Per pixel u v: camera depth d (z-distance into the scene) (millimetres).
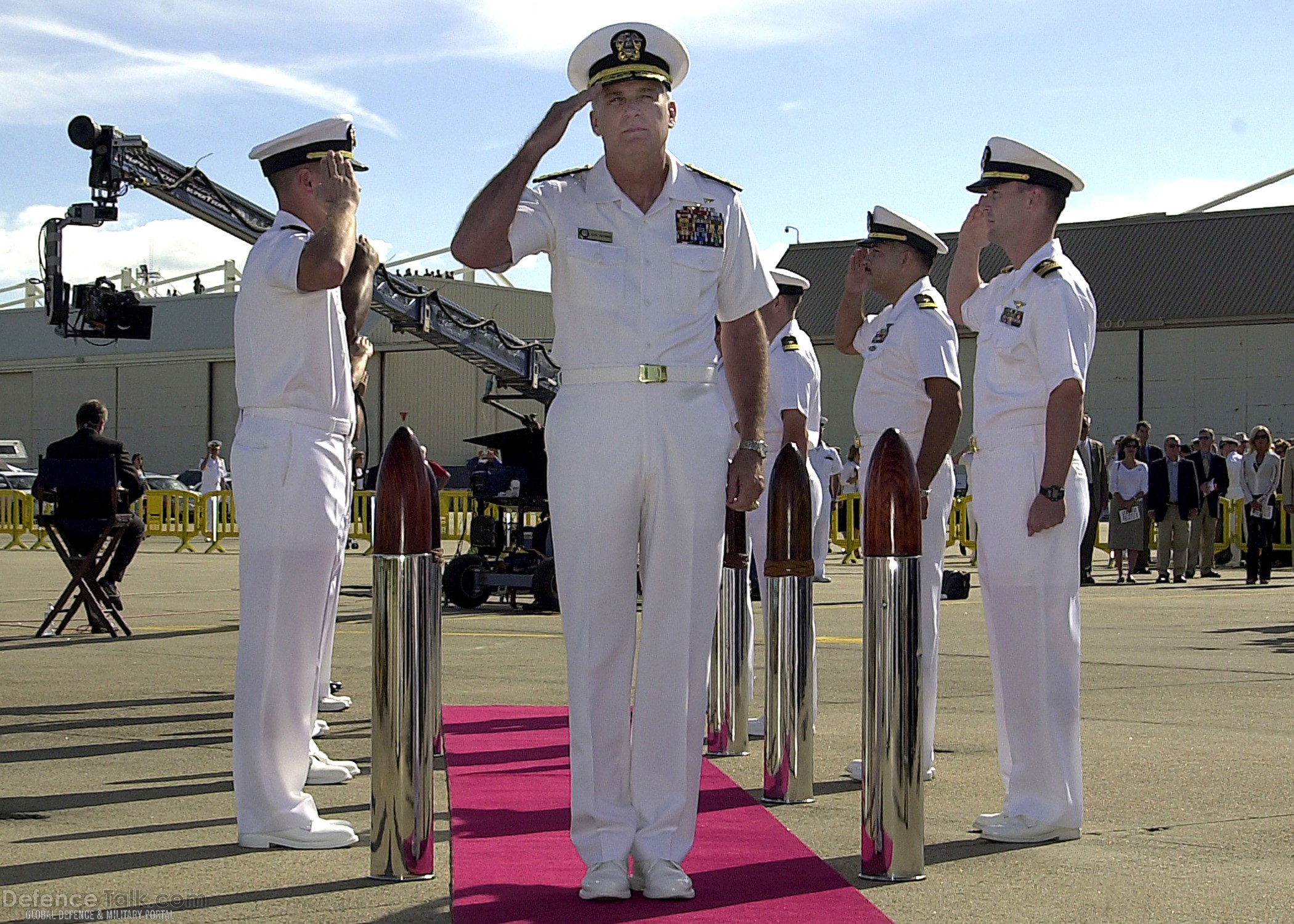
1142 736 6570
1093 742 6414
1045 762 4629
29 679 8508
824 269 51250
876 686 4129
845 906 3848
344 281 5656
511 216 3822
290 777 4578
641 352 3955
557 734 6699
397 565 4121
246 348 4609
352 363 5668
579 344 4012
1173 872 4219
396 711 4105
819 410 7121
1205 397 44844
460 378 54219
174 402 56250
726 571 6289
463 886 4039
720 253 4047
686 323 4000
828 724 7000
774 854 4438
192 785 5508
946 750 6277
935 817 4992
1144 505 18469
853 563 23094
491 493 13781
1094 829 4781
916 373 5555
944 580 8570
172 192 13859
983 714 7270
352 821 4930
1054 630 4648
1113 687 8195
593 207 4000
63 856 4395
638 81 3939
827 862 4352
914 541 4113
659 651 4031
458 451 54312
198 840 4613
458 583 13836
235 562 22078
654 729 4035
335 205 4516
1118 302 46188
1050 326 4637
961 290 5133
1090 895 3961
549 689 8305
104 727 6828
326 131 4738
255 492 4543
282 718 4555
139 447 56875
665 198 4012
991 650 4883
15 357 59281
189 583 17359
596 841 3982
